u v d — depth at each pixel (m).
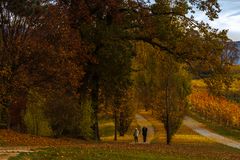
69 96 36.34
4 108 37.16
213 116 89.94
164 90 49.59
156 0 39.97
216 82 40.88
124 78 42.59
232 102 101.12
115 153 20.30
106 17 40.09
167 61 47.84
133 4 39.66
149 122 89.00
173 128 49.19
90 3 38.78
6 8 34.94
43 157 17.22
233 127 79.19
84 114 36.75
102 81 43.59
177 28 40.75
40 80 35.22
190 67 41.91
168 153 24.91
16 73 34.78
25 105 37.44
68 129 36.28
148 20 39.50
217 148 41.53
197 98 107.38
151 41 41.59
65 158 17.25
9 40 35.19
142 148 27.17
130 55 39.56
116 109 56.72
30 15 35.56
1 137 27.55
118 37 38.59
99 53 38.56
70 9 38.38
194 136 64.38
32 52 34.59
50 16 36.28
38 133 34.78
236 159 27.84
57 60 34.91
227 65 40.94
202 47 40.34
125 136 66.69
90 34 38.38
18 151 19.03
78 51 37.03
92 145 27.09
